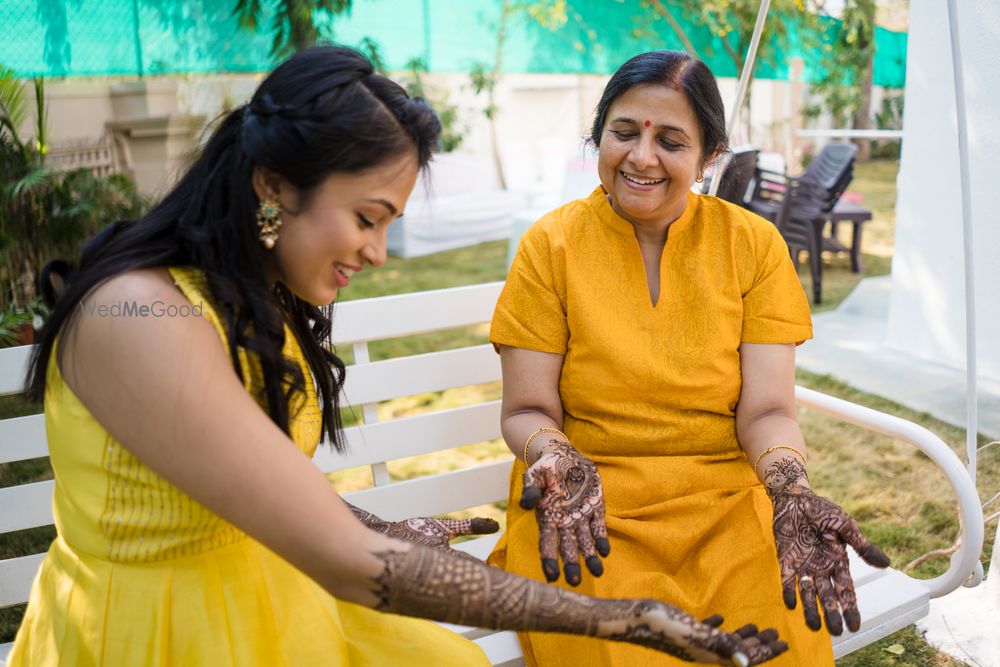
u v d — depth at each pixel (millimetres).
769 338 1733
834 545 1413
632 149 1628
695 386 1691
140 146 6395
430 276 6852
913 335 4594
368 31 4953
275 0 4594
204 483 1034
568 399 1763
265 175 1092
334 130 1048
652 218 1701
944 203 4250
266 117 1060
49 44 4496
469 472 2102
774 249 1758
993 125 3852
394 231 7695
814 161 6734
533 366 1758
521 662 1634
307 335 1385
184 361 1031
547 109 9805
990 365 4160
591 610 1054
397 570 1021
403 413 4422
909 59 4273
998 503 3082
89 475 1127
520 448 1687
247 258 1127
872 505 3160
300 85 1070
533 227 1808
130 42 4578
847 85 9258
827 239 6645
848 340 4938
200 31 4621
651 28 5918
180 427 1023
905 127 4410
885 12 7773
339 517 1039
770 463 1609
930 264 4410
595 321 1696
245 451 1025
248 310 1109
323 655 1251
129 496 1124
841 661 2330
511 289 1767
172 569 1172
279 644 1242
